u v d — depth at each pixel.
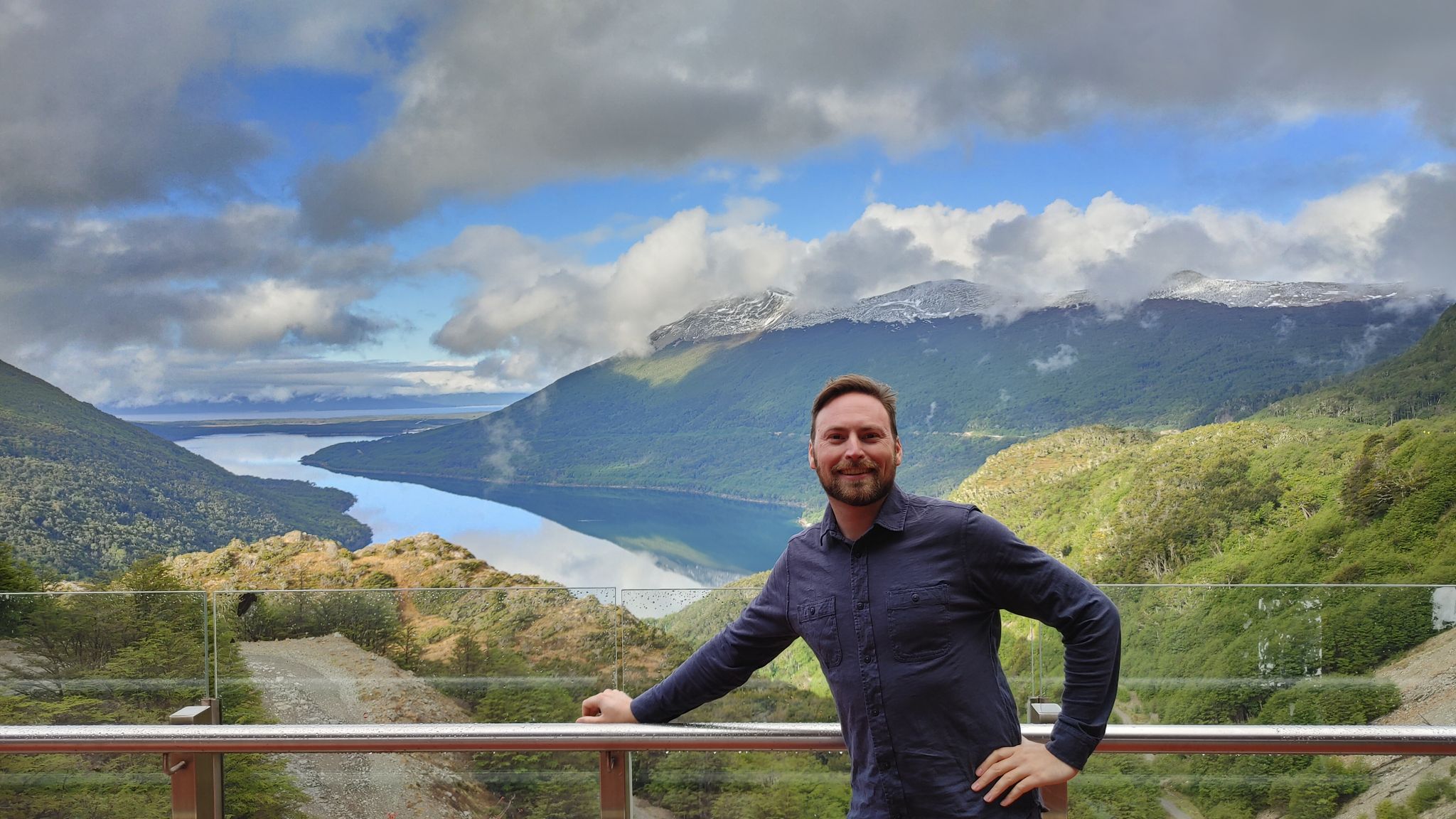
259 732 1.51
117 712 3.38
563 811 1.94
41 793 2.36
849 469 1.38
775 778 2.63
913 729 1.32
